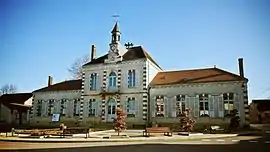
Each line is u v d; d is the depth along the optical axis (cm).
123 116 2808
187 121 2970
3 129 3741
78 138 2362
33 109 4812
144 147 1741
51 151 1543
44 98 4759
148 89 3856
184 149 1622
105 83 4125
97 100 4144
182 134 2731
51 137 2469
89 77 4288
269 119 5762
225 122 3359
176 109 3641
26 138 2362
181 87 3678
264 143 1970
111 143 2027
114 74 4097
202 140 2247
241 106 3325
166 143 2006
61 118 4506
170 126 3606
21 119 5391
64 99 4569
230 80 3425
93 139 2259
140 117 3766
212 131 3041
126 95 3922
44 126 4347
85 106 4212
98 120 4056
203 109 3506
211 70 3844
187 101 3603
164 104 3725
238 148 1662
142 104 3794
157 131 2619
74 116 4406
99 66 4234
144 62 3900
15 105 5388
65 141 2131
